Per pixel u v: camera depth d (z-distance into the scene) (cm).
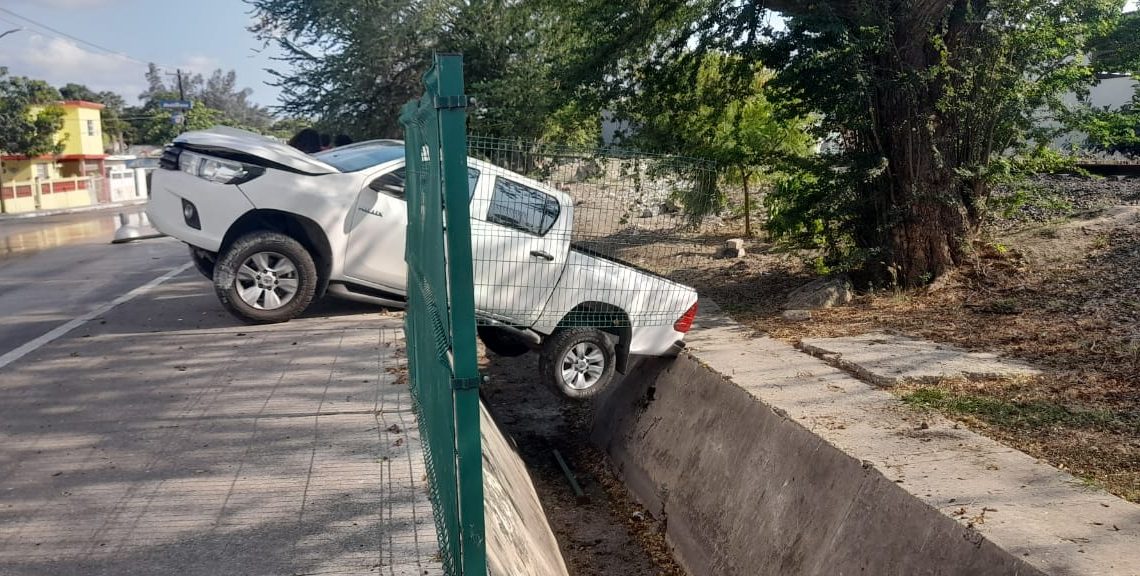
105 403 592
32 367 680
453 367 286
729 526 589
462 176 285
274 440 523
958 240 970
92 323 844
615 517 707
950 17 945
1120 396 588
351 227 800
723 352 770
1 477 469
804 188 1020
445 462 327
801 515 522
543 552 530
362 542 394
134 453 503
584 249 716
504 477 570
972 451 504
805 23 909
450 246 284
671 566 629
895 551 433
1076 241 997
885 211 984
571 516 707
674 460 700
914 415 575
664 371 794
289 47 1911
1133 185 1386
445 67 283
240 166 789
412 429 539
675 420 731
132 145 8350
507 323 696
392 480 462
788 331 849
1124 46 1044
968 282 949
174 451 506
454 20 1842
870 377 668
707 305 1000
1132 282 842
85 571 369
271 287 807
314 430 539
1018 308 845
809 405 604
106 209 4303
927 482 455
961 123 971
